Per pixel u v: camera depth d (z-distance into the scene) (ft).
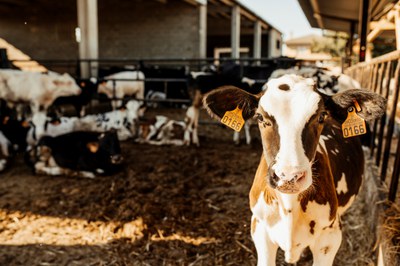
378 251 9.66
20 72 28.86
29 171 19.42
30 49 61.00
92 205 14.82
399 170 10.40
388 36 36.06
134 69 44.32
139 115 28.07
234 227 12.86
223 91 7.25
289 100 6.22
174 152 22.41
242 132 28.37
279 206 6.96
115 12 58.03
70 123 24.95
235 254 11.20
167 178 17.58
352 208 13.62
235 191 16.20
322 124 6.48
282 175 5.66
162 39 56.44
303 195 6.79
